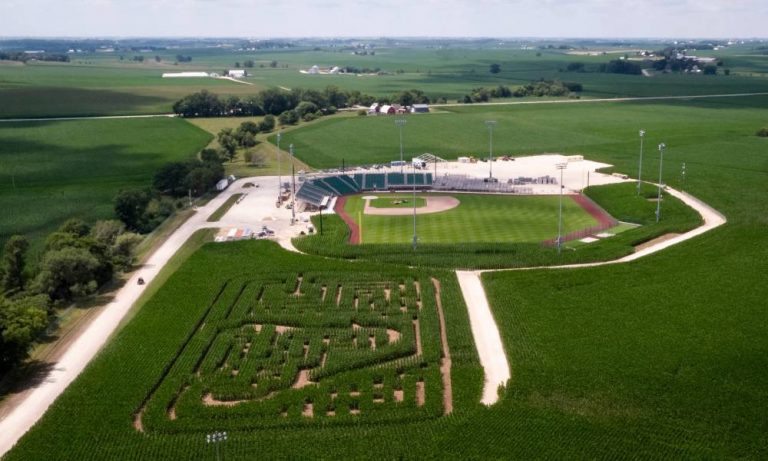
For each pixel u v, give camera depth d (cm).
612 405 12488
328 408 12762
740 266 18738
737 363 13788
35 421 12606
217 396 13150
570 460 11056
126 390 13325
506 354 14575
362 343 15050
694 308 16275
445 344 15200
